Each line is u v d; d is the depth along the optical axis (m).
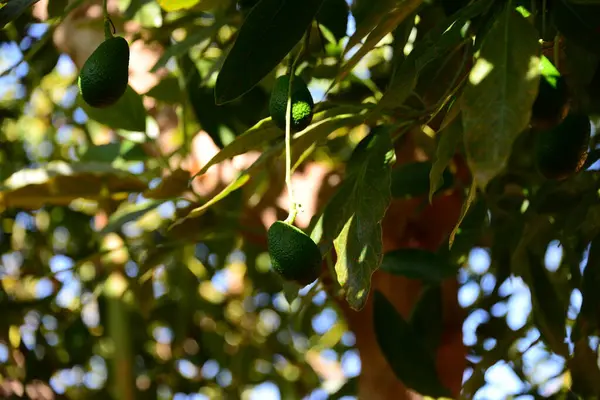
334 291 2.38
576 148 1.88
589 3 1.83
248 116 2.44
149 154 2.68
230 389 3.96
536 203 2.35
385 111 2.05
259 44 1.81
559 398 2.73
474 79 1.58
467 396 2.40
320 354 4.60
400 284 2.90
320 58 2.46
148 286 3.05
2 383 3.40
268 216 2.79
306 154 2.18
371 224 1.85
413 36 2.54
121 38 1.86
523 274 2.48
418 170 2.51
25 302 3.40
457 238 2.46
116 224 2.51
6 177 2.98
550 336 2.40
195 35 2.32
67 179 2.62
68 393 3.81
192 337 3.94
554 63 1.89
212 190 2.64
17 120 3.94
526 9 1.74
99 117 2.47
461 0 2.13
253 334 4.14
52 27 2.12
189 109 2.66
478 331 2.57
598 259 2.25
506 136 1.55
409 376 2.39
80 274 3.73
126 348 3.44
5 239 3.78
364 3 2.22
